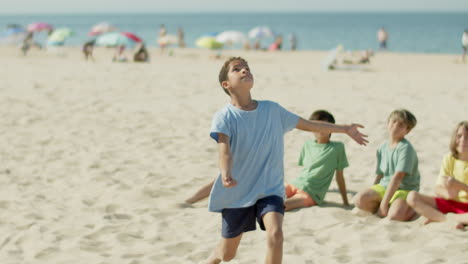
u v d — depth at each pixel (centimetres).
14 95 1286
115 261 412
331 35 6931
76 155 761
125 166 702
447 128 917
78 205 554
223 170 304
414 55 2964
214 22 18612
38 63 2225
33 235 468
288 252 419
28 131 916
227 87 328
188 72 1848
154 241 454
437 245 418
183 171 680
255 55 3014
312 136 849
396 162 496
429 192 581
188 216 513
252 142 320
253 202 318
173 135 881
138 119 1012
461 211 467
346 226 467
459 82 1603
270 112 329
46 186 623
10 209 542
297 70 2034
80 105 1159
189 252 431
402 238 439
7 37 3316
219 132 317
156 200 569
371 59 2661
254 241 446
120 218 516
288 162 716
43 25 3356
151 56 2867
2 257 427
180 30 3859
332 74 1869
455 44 4641
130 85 1484
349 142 823
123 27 12794
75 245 444
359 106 1146
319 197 537
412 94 1339
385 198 488
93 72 1814
